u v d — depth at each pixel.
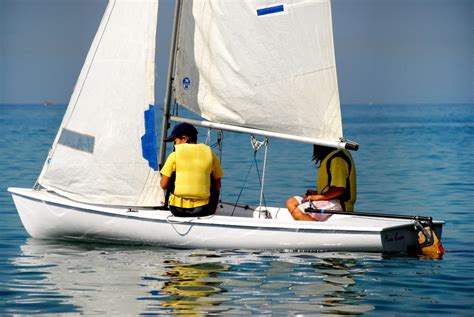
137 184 30.20
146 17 30.25
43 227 30.80
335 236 28.14
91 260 26.94
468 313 20.67
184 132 29.31
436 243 28.19
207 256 27.62
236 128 29.81
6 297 21.92
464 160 75.75
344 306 21.25
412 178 59.00
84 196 30.30
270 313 20.38
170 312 20.36
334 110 29.45
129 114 30.20
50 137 114.44
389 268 25.94
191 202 29.02
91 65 30.52
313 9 29.30
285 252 28.28
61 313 20.33
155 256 27.62
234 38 29.77
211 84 30.02
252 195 47.12
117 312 20.39
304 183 53.91
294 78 29.59
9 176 57.50
